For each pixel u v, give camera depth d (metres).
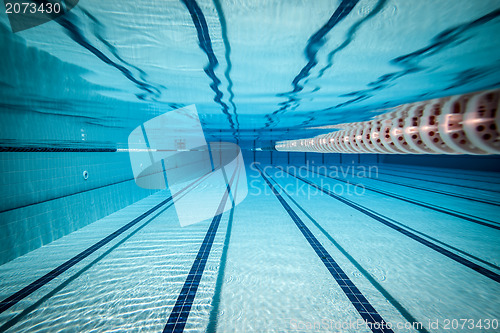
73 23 1.14
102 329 1.16
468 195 4.19
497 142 1.45
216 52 1.47
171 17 1.07
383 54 1.51
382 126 3.06
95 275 1.65
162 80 1.98
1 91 1.60
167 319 1.22
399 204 3.63
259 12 1.03
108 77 1.92
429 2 0.97
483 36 1.28
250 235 2.40
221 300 1.37
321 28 1.19
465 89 2.35
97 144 2.92
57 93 1.88
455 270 1.68
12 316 1.25
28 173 1.97
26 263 1.81
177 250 2.05
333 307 1.31
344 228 2.58
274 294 1.42
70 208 2.44
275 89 2.26
